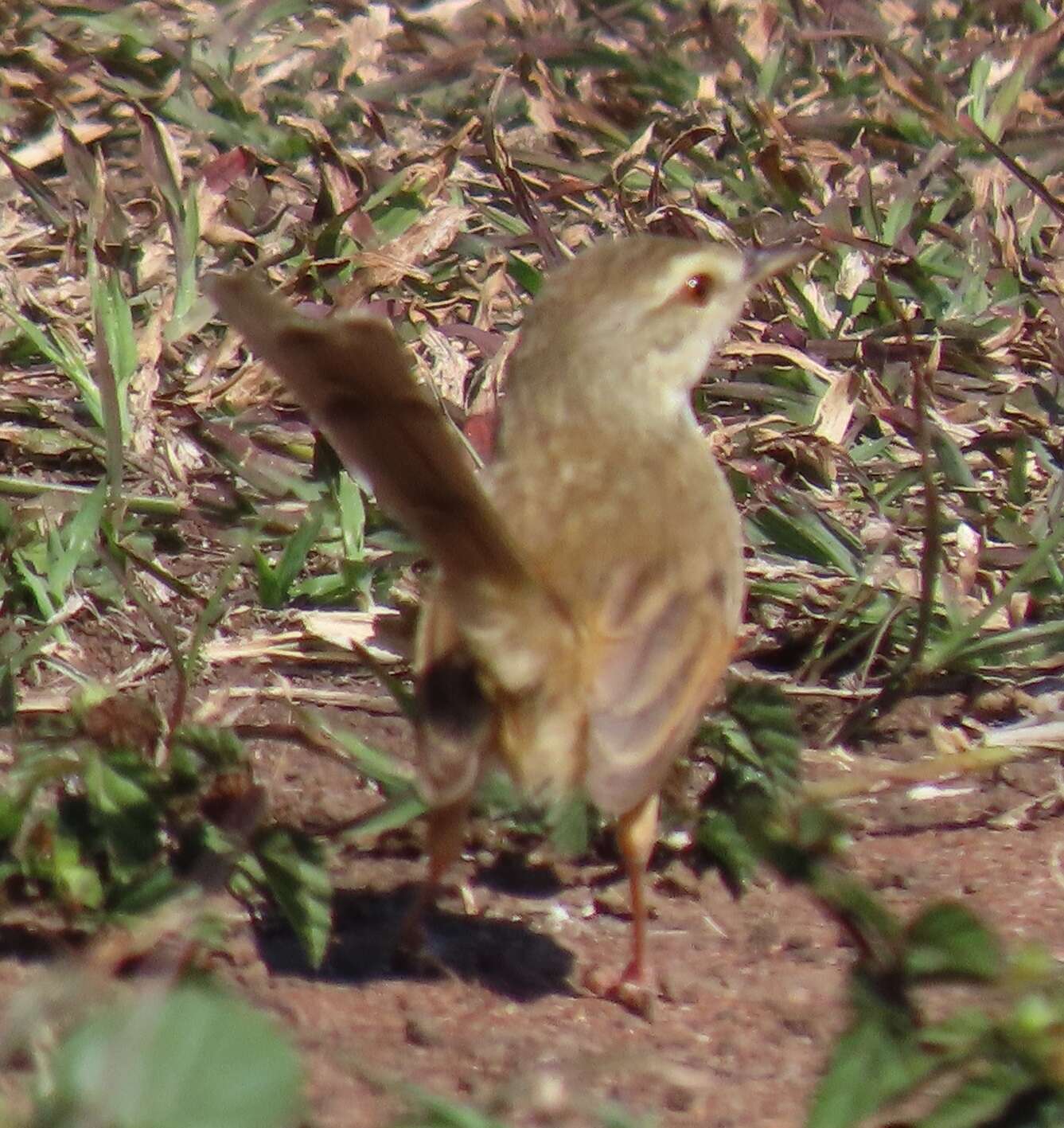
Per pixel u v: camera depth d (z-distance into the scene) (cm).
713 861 1034
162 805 939
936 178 1669
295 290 1443
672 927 996
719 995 930
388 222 1538
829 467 1345
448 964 955
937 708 1183
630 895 959
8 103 1695
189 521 1290
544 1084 743
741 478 1310
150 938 843
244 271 1485
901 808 1099
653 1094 836
